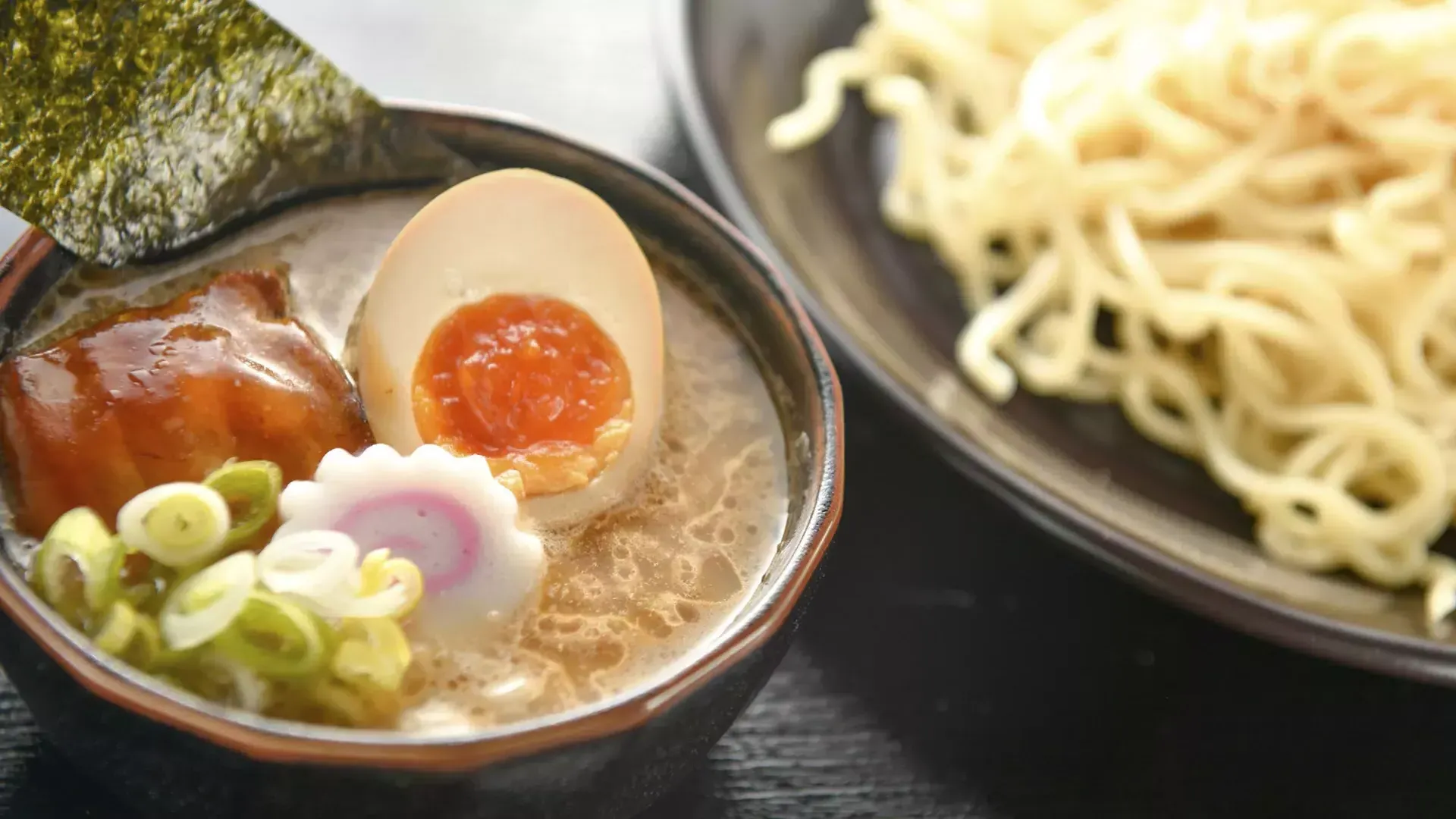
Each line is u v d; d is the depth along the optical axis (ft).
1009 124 2.17
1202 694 1.81
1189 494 2.01
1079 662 1.82
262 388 1.58
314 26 2.10
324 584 1.51
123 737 1.47
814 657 1.79
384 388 1.62
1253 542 1.98
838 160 2.18
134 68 1.60
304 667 1.49
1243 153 2.11
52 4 1.56
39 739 1.65
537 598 1.58
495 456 1.64
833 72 2.20
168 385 1.56
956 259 2.12
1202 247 2.11
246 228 1.69
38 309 1.61
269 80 1.65
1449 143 2.05
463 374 1.64
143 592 1.52
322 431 1.60
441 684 1.55
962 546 1.87
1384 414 2.02
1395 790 1.77
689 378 1.68
